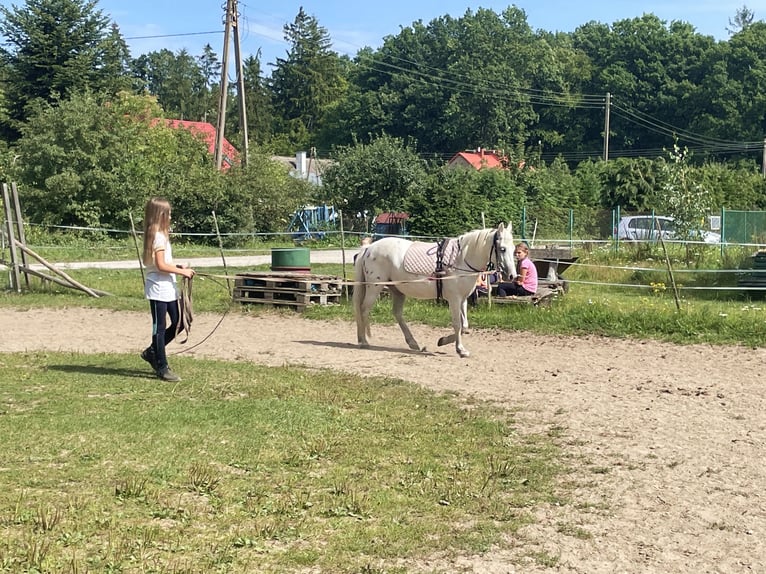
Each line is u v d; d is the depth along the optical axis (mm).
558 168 48219
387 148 44594
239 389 8500
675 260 22297
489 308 14766
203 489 5336
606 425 7430
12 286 18062
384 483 5656
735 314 13367
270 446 6379
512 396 8633
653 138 84688
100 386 8406
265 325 14047
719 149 78875
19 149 36781
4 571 3994
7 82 52969
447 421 7477
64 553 4250
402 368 10203
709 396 8641
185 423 6953
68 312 15461
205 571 4141
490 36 87562
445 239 11359
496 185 40594
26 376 8812
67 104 36094
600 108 85125
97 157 35281
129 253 30500
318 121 101125
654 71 84625
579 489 5695
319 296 15742
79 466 5691
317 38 105188
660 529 4992
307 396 8281
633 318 13289
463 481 5766
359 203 44250
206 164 43375
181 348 11477
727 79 80688
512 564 4449
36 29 51562
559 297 16234
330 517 4996
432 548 4602
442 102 81688
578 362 10711
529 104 84062
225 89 39562
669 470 6121
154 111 54875
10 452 5941
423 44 90250
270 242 38156
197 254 31547
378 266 11586
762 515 5234
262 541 4562
